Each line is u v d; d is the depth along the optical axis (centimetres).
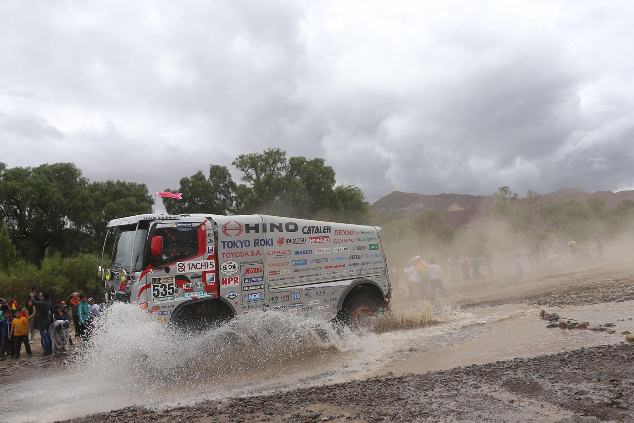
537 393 618
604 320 1145
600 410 541
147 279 997
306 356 1082
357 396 676
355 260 1269
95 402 850
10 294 2945
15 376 1162
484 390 651
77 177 5106
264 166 4594
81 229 4869
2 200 4484
